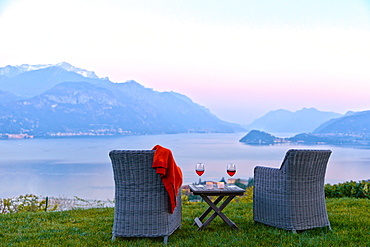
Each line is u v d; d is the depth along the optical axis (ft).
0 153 572.92
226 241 12.86
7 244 12.94
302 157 13.30
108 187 301.84
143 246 12.45
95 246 12.63
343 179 278.05
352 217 16.30
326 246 12.01
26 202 26.73
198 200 24.52
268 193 14.40
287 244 12.25
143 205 12.82
